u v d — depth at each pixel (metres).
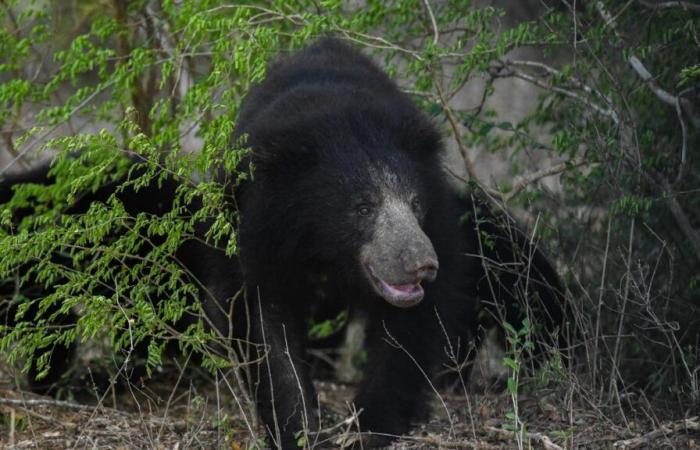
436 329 10.16
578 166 11.68
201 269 10.71
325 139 9.66
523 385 10.68
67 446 9.44
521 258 11.10
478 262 11.77
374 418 9.87
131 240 9.43
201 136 10.75
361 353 13.80
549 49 11.68
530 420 9.83
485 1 15.05
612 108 10.91
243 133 10.02
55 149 13.60
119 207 9.22
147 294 9.79
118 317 9.56
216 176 9.80
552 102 12.21
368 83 10.68
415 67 11.48
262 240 9.84
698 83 10.76
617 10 11.66
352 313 11.27
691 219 11.24
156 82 13.72
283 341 10.00
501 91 19.69
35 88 12.49
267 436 9.79
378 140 9.71
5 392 10.92
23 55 13.03
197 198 10.80
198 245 10.73
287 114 10.02
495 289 11.92
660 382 10.34
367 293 9.83
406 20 12.30
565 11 12.62
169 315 9.31
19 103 12.21
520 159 15.37
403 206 9.42
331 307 11.10
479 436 9.39
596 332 10.21
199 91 10.42
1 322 12.24
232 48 11.35
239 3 12.55
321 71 10.69
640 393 10.75
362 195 9.47
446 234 10.16
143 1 13.92
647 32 11.20
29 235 9.71
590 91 11.50
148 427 9.83
